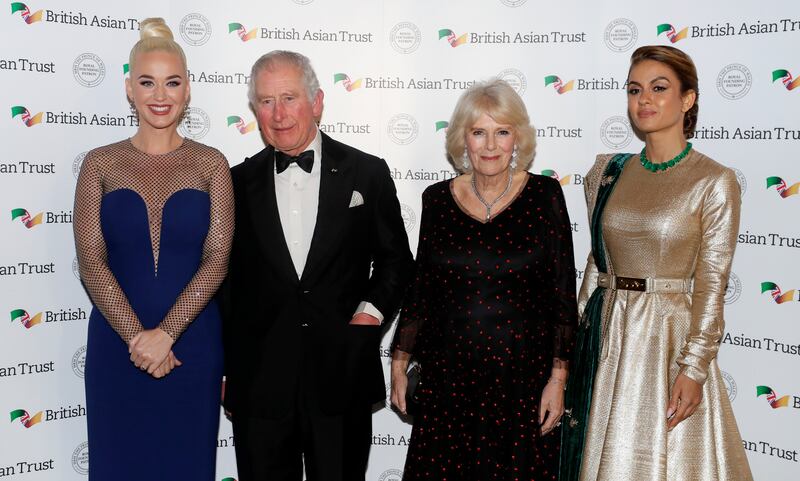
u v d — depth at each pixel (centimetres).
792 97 281
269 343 237
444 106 320
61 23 287
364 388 243
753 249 292
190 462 243
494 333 229
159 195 235
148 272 235
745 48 289
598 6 309
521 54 315
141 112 237
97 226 232
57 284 294
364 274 250
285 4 315
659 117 233
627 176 246
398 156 324
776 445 291
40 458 295
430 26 318
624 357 234
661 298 233
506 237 230
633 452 230
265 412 236
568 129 316
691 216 229
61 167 291
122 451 241
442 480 233
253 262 239
